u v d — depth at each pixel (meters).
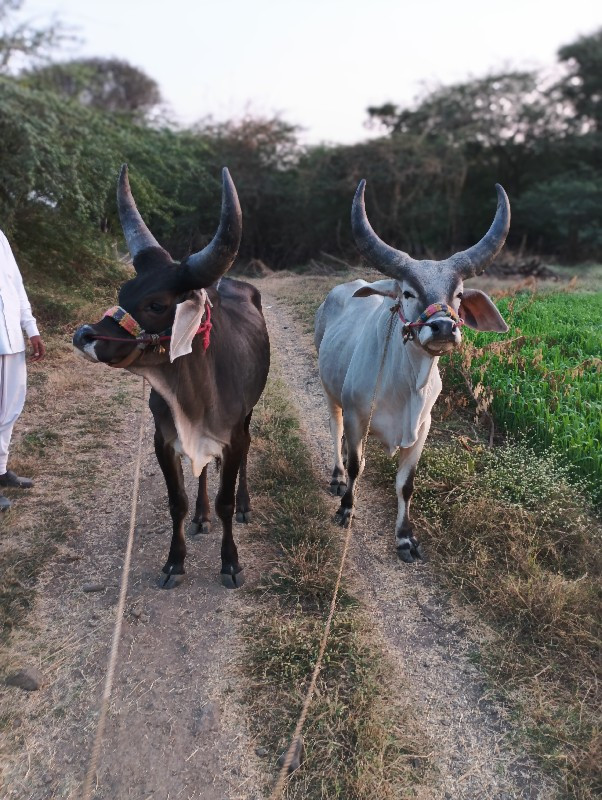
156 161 12.35
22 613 3.51
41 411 6.09
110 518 4.45
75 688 3.10
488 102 23.70
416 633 3.50
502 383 6.31
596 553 4.00
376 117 25.17
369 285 3.96
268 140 20.69
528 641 3.39
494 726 2.95
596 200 22.28
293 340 9.15
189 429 3.36
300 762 2.74
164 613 3.57
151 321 2.96
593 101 25.05
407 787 2.65
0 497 4.50
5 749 2.78
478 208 24.33
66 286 9.16
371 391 4.03
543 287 13.96
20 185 8.15
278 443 5.44
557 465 5.02
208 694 3.08
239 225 2.81
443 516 4.43
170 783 2.68
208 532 4.30
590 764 2.70
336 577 3.83
